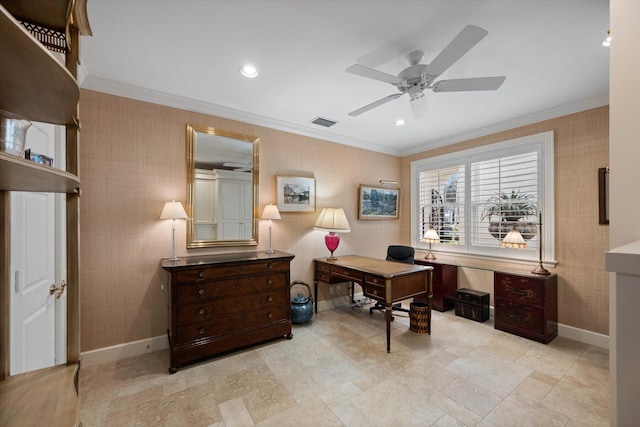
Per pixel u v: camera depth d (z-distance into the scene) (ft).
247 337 8.86
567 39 6.21
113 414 6.03
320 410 6.18
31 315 5.14
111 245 8.29
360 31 6.02
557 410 6.16
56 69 2.46
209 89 8.68
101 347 8.13
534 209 10.78
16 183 3.02
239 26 5.86
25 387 3.20
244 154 10.70
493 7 5.31
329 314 12.31
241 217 10.61
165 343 9.02
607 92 8.81
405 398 6.56
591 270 9.37
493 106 9.88
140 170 8.71
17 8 3.03
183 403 6.39
